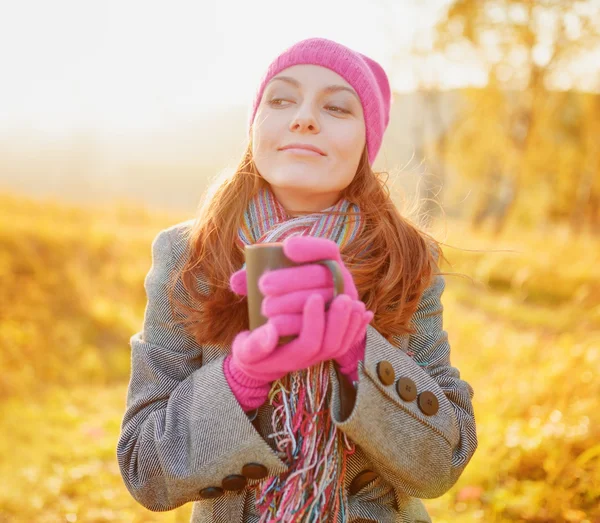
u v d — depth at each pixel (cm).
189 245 143
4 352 524
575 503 270
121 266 756
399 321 137
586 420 316
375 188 146
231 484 118
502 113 1881
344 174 132
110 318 621
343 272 102
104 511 302
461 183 1989
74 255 749
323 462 121
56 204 975
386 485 135
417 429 124
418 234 149
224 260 133
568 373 365
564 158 1911
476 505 281
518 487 288
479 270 824
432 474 128
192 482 119
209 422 120
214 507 129
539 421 326
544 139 1889
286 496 117
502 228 1792
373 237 138
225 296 131
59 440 389
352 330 100
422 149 1961
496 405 368
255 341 99
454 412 134
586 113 1845
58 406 454
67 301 639
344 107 132
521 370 417
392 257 137
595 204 1944
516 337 530
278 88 133
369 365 120
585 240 1272
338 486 122
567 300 800
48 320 594
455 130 1966
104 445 378
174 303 138
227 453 118
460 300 776
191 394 126
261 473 117
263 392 120
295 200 139
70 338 578
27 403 452
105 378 536
